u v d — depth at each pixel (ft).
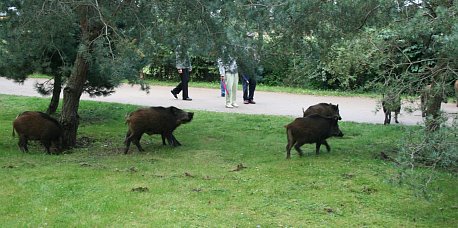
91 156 33.91
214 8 31.35
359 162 32.27
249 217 22.31
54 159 32.50
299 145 33.71
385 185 27.14
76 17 31.04
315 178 28.66
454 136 19.51
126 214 22.18
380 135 41.63
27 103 56.85
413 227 21.70
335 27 31.91
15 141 38.14
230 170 30.27
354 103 64.03
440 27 22.07
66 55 37.06
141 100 64.08
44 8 29.27
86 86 44.16
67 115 36.40
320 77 74.95
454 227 21.77
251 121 48.01
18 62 32.65
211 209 23.12
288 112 55.88
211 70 88.17
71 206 22.97
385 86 25.16
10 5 30.60
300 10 30.53
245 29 31.45
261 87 78.79
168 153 35.01
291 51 33.27
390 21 29.12
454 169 27.37
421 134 20.25
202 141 39.37
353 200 24.99
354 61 28.32
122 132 43.01
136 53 28.22
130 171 29.48
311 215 22.81
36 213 22.08
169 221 21.49
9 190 25.20
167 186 26.37
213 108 58.03
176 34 31.76
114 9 31.30
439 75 23.68
